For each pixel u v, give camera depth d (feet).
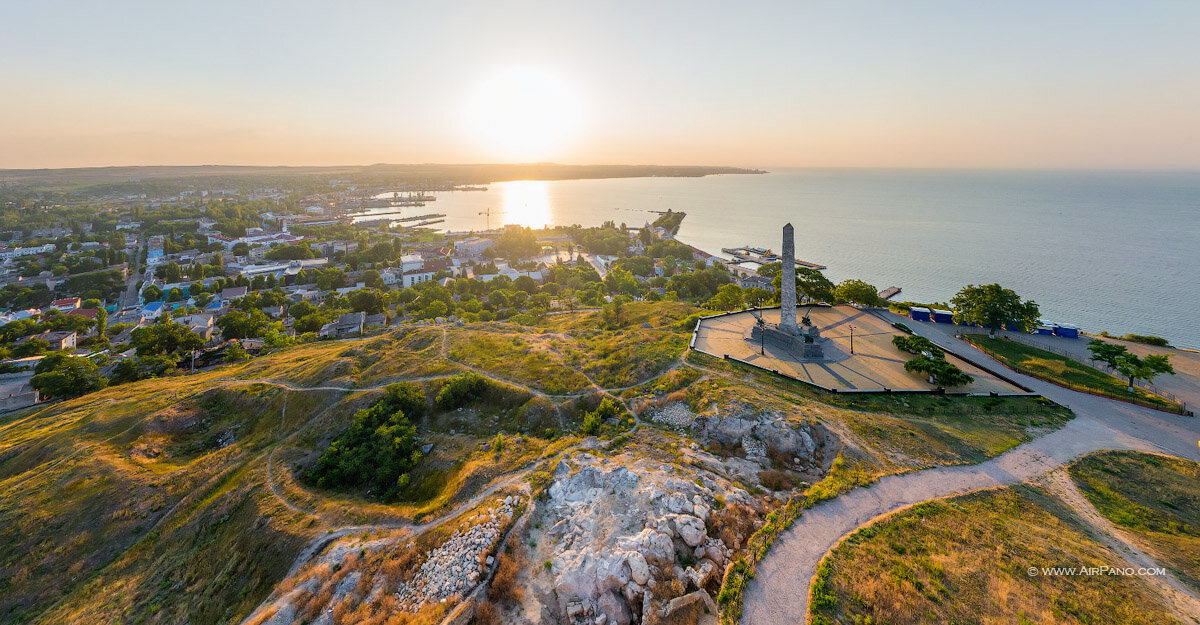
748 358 229.86
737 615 94.99
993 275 617.21
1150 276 573.74
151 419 214.48
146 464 190.60
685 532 117.08
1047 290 529.04
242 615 120.98
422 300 500.33
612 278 610.65
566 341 288.92
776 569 104.83
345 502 155.94
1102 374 209.46
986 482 136.77
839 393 192.75
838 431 161.38
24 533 152.76
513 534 126.31
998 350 242.17
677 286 552.00
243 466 185.16
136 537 157.48
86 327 455.63
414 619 106.22
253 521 148.56
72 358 313.12
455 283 584.81
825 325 281.74
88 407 244.42
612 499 132.98
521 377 231.71
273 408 226.38
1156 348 239.30
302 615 114.11
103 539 155.12
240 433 216.33
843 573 101.60
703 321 292.61
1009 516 120.98
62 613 130.93
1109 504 128.67
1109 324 420.36
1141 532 116.67
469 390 219.20
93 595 136.15
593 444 172.04
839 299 328.29
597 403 205.77
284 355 320.29
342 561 124.98
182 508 164.96
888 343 249.96
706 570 109.60
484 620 106.01
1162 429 166.71
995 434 164.45
